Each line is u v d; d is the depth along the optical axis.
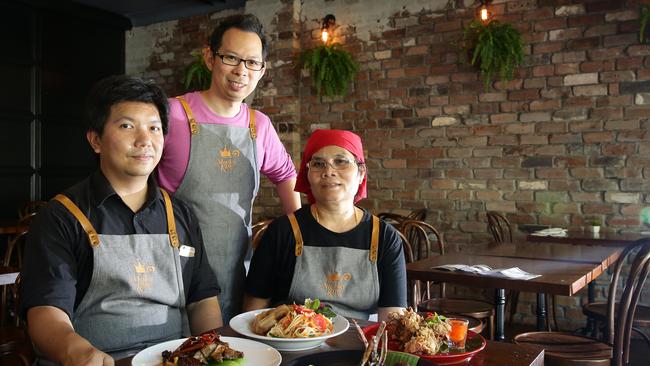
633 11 4.17
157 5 6.09
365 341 1.13
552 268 2.78
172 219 1.65
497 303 2.83
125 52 6.62
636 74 4.18
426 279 2.71
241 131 2.14
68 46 6.09
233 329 1.45
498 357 1.28
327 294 1.83
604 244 3.81
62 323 1.33
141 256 1.55
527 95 4.55
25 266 1.44
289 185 2.43
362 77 5.22
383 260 1.87
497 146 4.68
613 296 2.69
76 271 1.50
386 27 5.10
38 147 5.87
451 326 1.34
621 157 4.25
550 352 2.51
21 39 5.70
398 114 5.07
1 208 5.59
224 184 2.09
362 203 5.25
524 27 4.54
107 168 1.58
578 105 4.38
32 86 5.80
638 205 4.21
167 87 6.35
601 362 2.42
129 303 1.53
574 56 4.38
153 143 1.56
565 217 4.46
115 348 1.51
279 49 5.52
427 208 4.98
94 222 1.53
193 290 1.72
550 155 4.49
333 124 5.37
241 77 2.02
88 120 1.56
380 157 5.17
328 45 5.22
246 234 2.16
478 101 4.74
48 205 1.52
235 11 5.94
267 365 1.19
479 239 4.76
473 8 4.72
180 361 1.18
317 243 1.88
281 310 1.43
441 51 4.87
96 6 6.12
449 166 4.88
